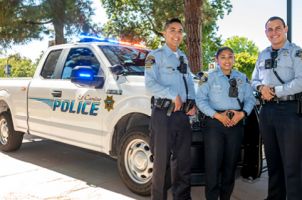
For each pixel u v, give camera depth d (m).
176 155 3.81
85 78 4.81
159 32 19.75
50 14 18.11
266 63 3.82
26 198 4.32
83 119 5.00
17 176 5.23
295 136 3.66
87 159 6.29
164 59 3.75
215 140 3.81
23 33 18.97
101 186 4.85
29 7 17.88
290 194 3.74
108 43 5.37
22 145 7.31
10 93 6.38
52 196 4.41
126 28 20.52
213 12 16.61
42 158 6.31
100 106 4.77
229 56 3.85
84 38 5.51
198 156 3.96
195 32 9.69
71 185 4.87
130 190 4.54
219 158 3.85
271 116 3.76
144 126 4.37
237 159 3.94
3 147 6.69
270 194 4.08
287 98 3.66
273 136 3.86
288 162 3.71
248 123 4.20
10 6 17.70
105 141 4.73
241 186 4.95
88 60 5.23
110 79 4.76
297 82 3.55
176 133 3.73
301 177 3.83
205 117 3.88
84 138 5.03
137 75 4.72
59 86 5.45
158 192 3.75
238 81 3.90
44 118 5.68
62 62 5.65
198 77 4.95
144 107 4.24
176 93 3.64
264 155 4.40
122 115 4.49
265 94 3.75
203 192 4.74
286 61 3.69
